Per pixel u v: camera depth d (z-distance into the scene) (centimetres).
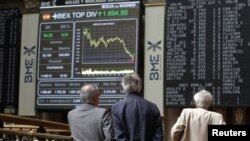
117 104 361
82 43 830
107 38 820
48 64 842
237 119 771
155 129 361
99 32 825
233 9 753
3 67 881
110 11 823
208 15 766
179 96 766
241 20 747
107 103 802
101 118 362
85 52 827
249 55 738
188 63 767
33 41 875
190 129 414
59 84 832
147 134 353
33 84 862
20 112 862
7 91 873
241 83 736
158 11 816
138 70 799
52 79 837
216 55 754
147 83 805
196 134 411
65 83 830
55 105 828
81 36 833
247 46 739
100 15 828
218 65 752
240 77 738
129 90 363
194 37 768
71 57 833
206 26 765
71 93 823
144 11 828
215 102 745
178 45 775
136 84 364
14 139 387
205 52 761
